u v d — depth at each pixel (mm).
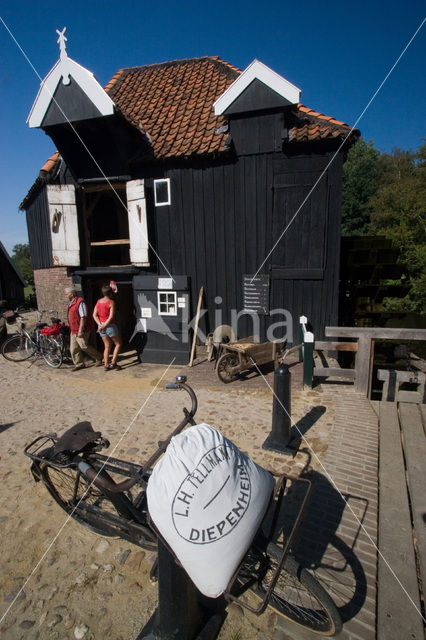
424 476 3424
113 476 3625
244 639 2053
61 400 5930
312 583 1857
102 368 7750
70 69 6359
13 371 7672
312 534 2732
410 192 25422
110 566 2590
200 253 7789
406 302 22016
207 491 1658
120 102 9477
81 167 7688
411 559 2504
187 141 7516
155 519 1687
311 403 5176
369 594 2271
